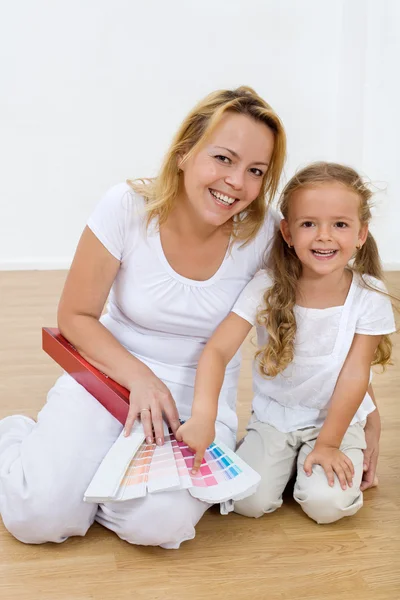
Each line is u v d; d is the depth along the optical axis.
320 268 1.37
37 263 3.52
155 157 3.58
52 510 1.25
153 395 1.30
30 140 3.43
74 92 3.43
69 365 1.42
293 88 3.65
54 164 3.48
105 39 3.40
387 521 1.42
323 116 3.71
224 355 1.39
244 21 3.53
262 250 1.45
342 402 1.41
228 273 1.42
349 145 3.68
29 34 3.32
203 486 1.25
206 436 1.26
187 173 1.30
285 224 1.42
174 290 1.39
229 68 3.57
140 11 3.41
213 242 1.39
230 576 1.23
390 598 1.20
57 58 3.38
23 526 1.26
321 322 1.42
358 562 1.29
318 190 1.34
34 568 1.23
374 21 3.54
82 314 1.40
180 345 1.45
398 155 3.64
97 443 1.32
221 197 1.30
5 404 1.86
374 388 2.06
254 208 1.40
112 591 1.18
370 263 1.49
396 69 3.58
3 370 2.09
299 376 1.46
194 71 3.53
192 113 1.30
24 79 3.36
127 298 1.41
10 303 2.85
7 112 3.38
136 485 1.22
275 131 1.30
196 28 3.48
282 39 3.58
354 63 3.59
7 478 1.29
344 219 1.35
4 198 3.46
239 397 1.96
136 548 1.29
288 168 3.74
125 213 1.35
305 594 1.20
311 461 1.41
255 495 1.40
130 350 1.46
